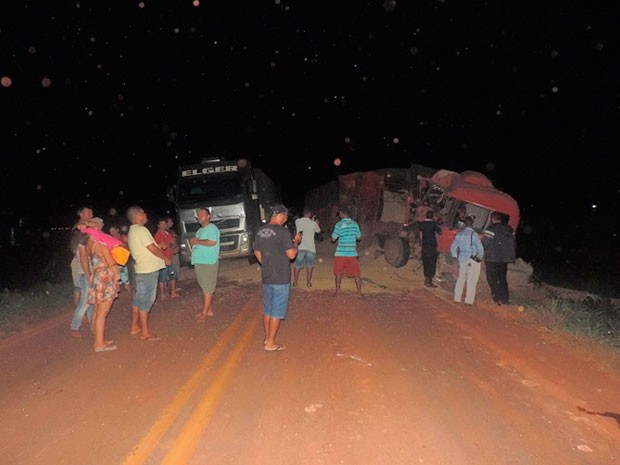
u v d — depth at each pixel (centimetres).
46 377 643
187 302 1142
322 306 1073
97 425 507
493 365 685
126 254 760
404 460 438
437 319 961
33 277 1762
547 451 455
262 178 1988
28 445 470
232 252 1647
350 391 588
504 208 1434
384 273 1478
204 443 468
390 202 1661
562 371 666
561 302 1097
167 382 620
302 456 445
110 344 766
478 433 488
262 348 762
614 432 494
